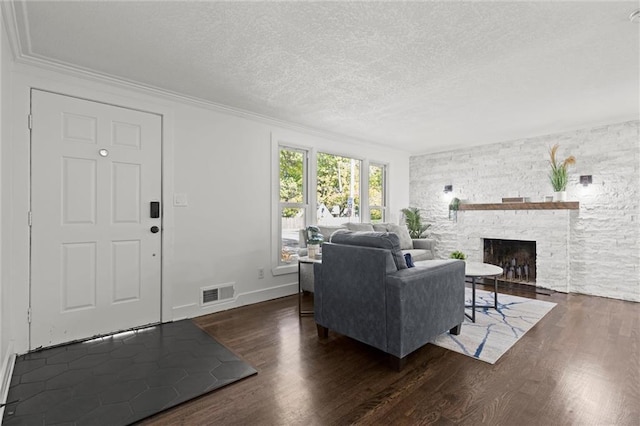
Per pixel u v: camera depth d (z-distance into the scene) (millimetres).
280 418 1683
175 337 2748
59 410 1743
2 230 1996
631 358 2303
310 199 4457
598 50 2275
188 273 3277
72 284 2627
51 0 1739
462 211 5250
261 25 1990
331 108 3553
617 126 3994
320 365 2254
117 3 1771
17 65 2363
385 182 5762
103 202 2775
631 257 3865
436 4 1778
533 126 4227
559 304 3670
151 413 1721
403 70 2609
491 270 3234
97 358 2350
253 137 3812
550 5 1781
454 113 3715
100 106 2760
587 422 1621
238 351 2480
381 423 1639
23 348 2402
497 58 2402
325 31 2055
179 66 2549
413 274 2258
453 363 2262
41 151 2479
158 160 3084
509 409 1735
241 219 3693
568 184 4355
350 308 2477
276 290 4016
